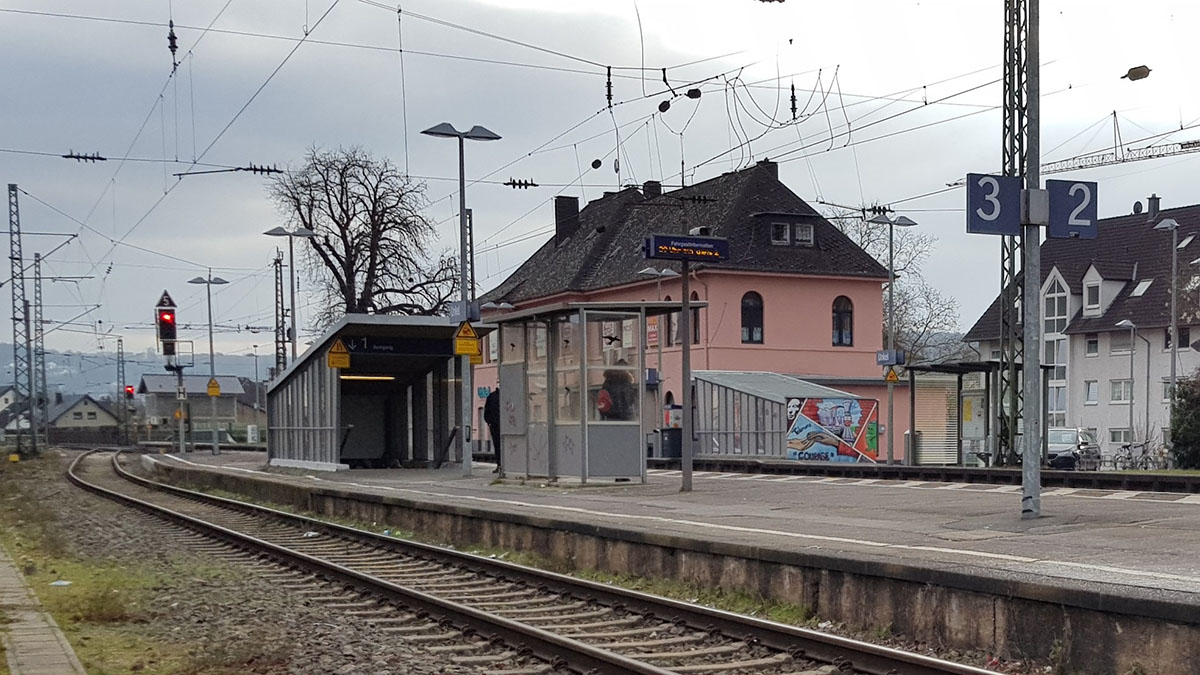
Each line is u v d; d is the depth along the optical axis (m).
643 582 14.67
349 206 66.38
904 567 11.09
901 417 54.31
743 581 13.24
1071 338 68.94
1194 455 46.22
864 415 43.41
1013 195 16.64
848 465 31.48
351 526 24.11
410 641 11.64
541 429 27.16
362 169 66.56
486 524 19.39
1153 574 10.73
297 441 40.97
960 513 17.58
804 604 12.30
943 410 44.34
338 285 66.62
